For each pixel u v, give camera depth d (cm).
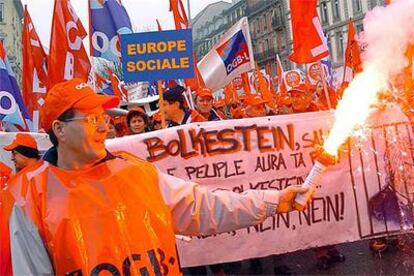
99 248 173
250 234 439
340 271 470
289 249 449
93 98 181
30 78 701
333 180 462
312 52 607
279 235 446
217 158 434
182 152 427
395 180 468
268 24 6350
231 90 1284
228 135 438
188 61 471
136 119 558
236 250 437
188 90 820
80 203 176
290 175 450
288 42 5928
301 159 454
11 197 177
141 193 186
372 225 468
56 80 650
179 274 189
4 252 178
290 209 213
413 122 463
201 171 430
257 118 448
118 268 174
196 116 568
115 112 672
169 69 473
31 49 705
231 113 987
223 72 877
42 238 173
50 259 173
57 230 172
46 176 180
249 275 488
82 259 171
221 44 880
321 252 493
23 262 171
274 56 6212
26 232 173
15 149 393
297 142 453
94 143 184
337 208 462
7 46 5991
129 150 417
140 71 471
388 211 471
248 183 440
